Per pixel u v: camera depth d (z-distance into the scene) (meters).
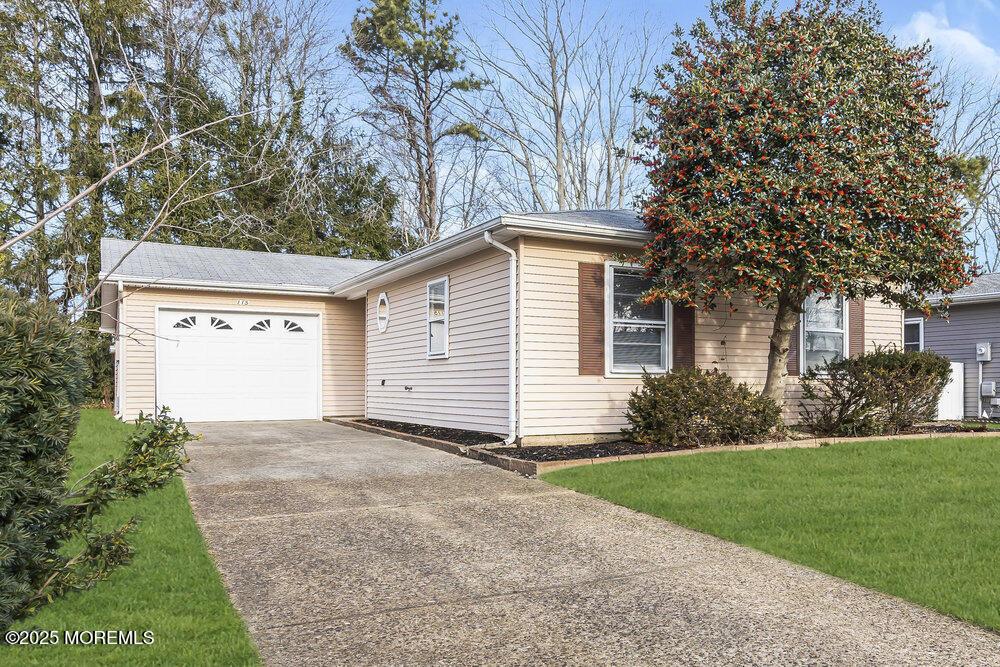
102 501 4.44
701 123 9.93
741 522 6.29
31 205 23.39
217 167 25.86
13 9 22.62
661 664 3.75
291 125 25.70
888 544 5.60
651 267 10.30
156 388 15.20
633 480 7.84
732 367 11.71
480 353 11.43
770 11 10.47
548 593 4.80
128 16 23.97
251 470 8.98
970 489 7.16
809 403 12.38
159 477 4.66
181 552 5.46
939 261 9.87
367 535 6.14
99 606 4.35
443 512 6.89
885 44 10.45
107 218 24.53
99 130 24.20
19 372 3.86
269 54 27.05
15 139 23.80
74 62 24.28
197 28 26.20
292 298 16.66
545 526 6.42
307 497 7.50
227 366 15.95
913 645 3.95
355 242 29.44
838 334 12.84
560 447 10.05
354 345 17.36
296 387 16.66
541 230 10.09
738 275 9.45
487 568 5.31
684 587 4.88
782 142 9.59
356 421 15.34
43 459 4.01
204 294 15.74
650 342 11.20
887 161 9.52
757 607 4.52
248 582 5.00
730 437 9.81
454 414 12.24
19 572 4.08
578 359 10.63
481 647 3.97
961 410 16.64
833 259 9.16
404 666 3.74
